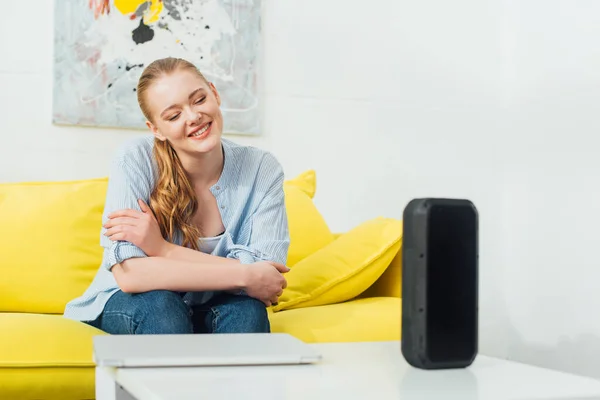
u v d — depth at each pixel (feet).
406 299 3.50
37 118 8.79
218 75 9.41
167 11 9.19
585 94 9.63
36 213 7.13
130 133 9.12
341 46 10.12
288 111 9.82
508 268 11.02
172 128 5.77
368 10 10.27
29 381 5.11
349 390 2.99
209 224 6.16
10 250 6.94
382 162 10.30
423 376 3.33
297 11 9.90
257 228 6.12
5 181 8.68
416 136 10.50
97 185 7.59
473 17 10.86
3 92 8.68
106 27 8.96
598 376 9.33
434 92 10.61
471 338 3.50
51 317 5.71
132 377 3.17
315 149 9.95
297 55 9.89
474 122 10.85
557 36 10.12
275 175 6.37
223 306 5.36
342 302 6.91
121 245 5.50
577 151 9.77
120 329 5.36
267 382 3.11
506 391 3.02
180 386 2.98
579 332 9.70
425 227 3.41
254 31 9.59
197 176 6.10
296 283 6.79
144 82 5.84
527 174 10.65
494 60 10.99
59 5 8.80
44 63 8.82
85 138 8.96
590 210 9.54
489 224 10.95
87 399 5.30
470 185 10.82
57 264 7.00
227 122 9.45
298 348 3.74
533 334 10.53
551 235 10.21
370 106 10.25
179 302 5.26
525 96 10.69
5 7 8.69
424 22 10.58
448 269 3.45
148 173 5.98
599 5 9.41
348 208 10.11
